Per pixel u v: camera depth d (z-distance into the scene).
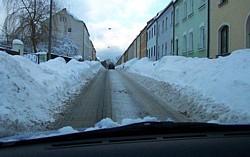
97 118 8.74
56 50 52.88
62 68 19.27
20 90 8.95
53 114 9.00
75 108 10.27
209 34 20.33
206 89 10.72
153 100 12.41
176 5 30.64
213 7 19.59
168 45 34.84
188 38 25.75
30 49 30.94
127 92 15.02
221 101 9.07
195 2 23.70
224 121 7.86
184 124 3.66
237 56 12.69
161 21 39.78
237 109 8.04
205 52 21.11
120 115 9.23
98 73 33.88
